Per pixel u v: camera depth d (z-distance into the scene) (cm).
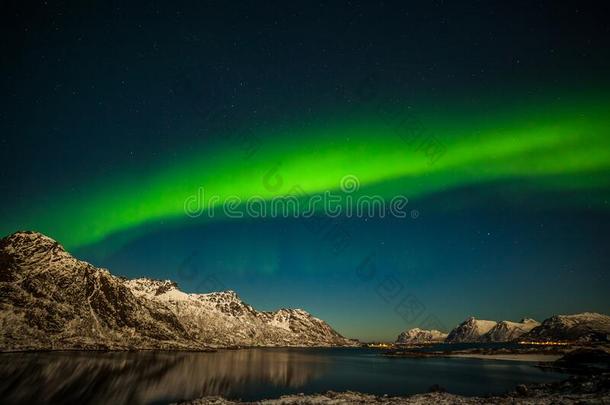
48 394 4453
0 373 5975
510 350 14800
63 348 12912
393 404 3375
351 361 12131
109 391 4822
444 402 3403
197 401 3853
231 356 14762
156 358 11225
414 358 13512
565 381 4231
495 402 3203
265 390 5300
